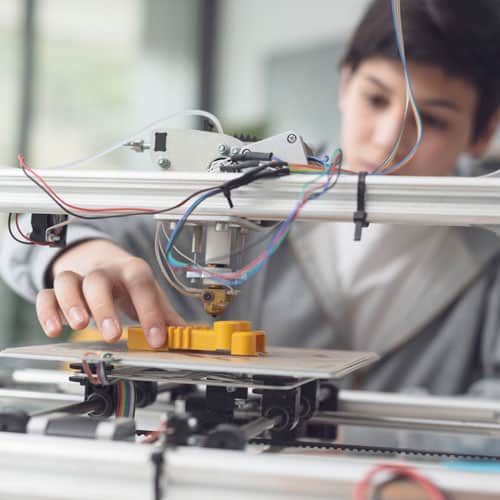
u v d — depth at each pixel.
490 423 0.90
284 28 3.59
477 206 0.61
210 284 0.74
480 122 1.53
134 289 0.80
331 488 0.48
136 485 0.50
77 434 0.54
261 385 0.63
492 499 0.47
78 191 0.67
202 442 0.53
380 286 1.73
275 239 0.65
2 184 0.68
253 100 3.71
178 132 0.72
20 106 3.76
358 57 1.46
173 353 0.70
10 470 0.52
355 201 0.63
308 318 1.72
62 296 0.77
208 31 3.90
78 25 3.80
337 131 3.36
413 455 0.76
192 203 0.65
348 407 0.96
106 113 3.83
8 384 1.00
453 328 1.76
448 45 1.40
